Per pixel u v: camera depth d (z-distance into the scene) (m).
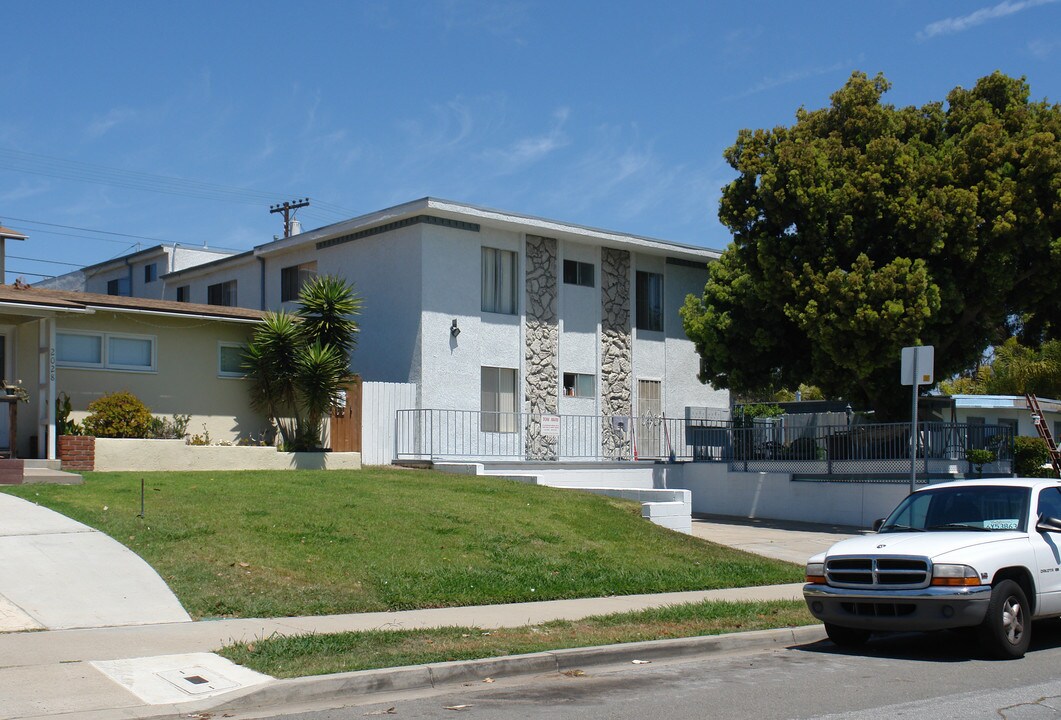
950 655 10.83
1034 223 24.00
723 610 12.47
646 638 10.84
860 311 23.41
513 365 27.38
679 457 31.06
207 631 10.27
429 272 25.84
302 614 11.34
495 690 8.94
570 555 15.35
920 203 24.08
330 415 24.81
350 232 27.78
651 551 16.47
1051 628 12.67
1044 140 23.66
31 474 17.34
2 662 8.83
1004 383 38.06
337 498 17.00
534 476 21.98
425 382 25.53
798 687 9.10
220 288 33.38
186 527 13.94
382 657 9.33
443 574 13.38
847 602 10.70
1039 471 26.94
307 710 8.12
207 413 23.42
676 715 7.99
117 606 10.90
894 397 26.66
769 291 25.55
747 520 26.06
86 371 21.73
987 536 10.86
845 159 25.00
